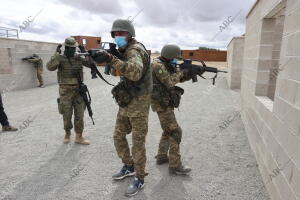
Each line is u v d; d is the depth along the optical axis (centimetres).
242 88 578
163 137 319
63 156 360
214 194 261
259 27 389
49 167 325
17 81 1069
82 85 387
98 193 265
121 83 243
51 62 359
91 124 529
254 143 366
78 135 407
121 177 290
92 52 213
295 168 192
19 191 268
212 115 606
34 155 363
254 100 391
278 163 235
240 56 1082
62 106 383
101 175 304
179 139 288
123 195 261
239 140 429
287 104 219
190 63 288
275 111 256
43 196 259
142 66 219
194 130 485
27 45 1115
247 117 461
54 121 552
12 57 1038
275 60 470
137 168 261
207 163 336
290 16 221
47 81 1276
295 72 204
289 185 203
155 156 339
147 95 245
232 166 327
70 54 360
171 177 296
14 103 773
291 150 203
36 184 283
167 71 266
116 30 225
